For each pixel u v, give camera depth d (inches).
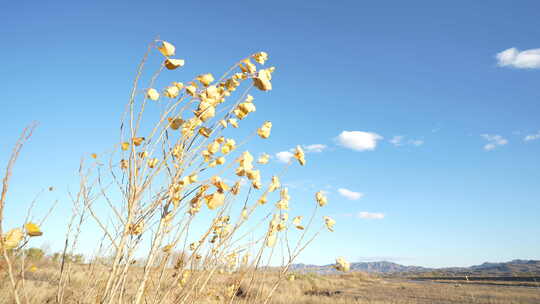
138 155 45.2
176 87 49.0
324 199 72.3
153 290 48.0
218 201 47.3
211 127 50.0
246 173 54.1
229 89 52.6
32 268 72.2
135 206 41.6
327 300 468.4
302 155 68.1
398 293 650.2
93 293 50.6
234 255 63.8
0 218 30.3
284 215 70.8
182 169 45.6
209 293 59.9
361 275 1233.4
